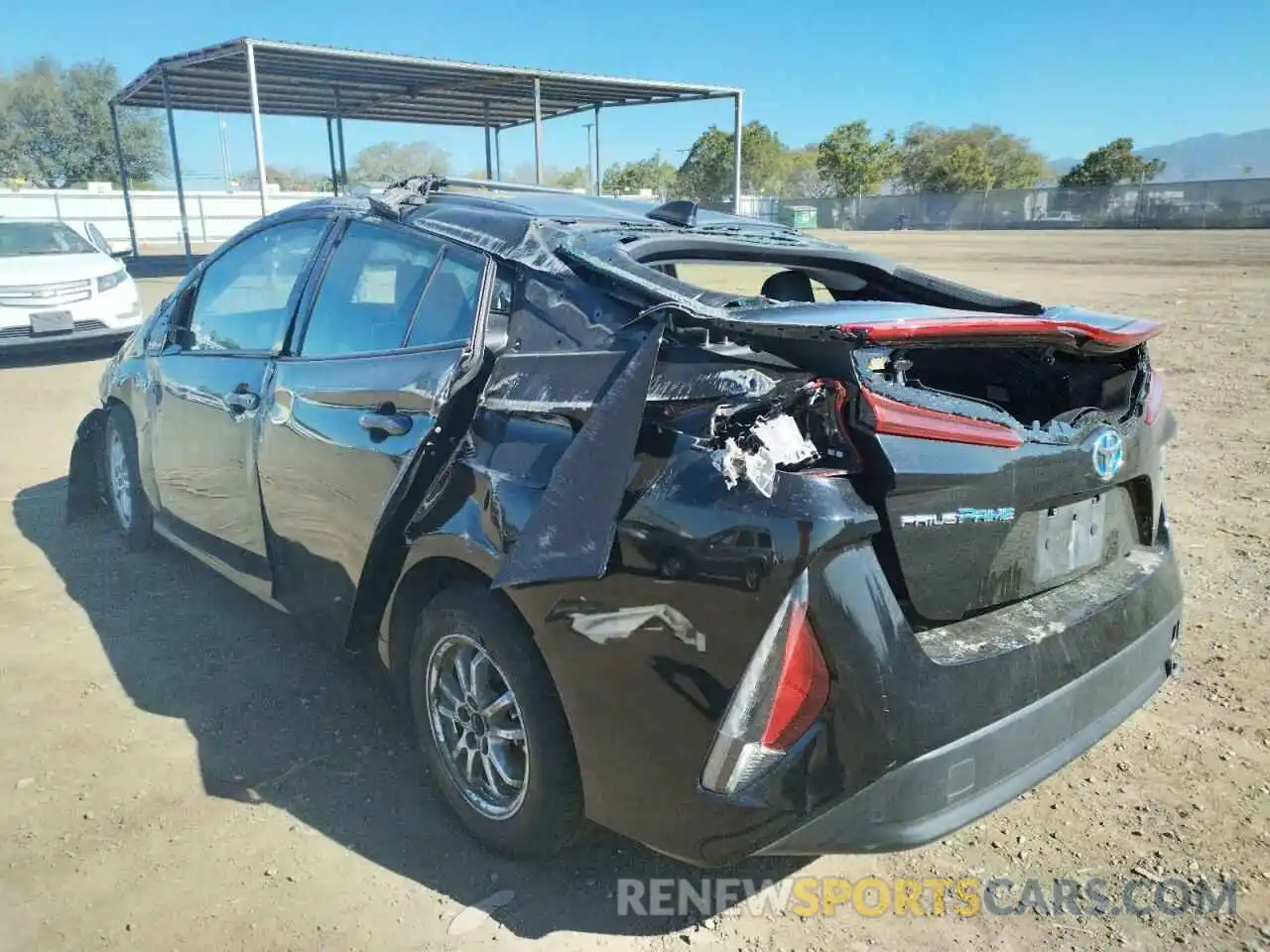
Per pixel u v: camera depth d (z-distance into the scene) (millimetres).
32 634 4164
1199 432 7230
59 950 2385
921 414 2125
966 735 2104
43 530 5500
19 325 10625
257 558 3740
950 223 59406
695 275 3438
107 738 3354
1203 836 2801
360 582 2996
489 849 2744
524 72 19797
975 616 2316
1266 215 49219
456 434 2729
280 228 3984
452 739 2832
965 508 2189
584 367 2484
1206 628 4059
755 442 2082
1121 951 2385
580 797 2455
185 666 3875
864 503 2059
